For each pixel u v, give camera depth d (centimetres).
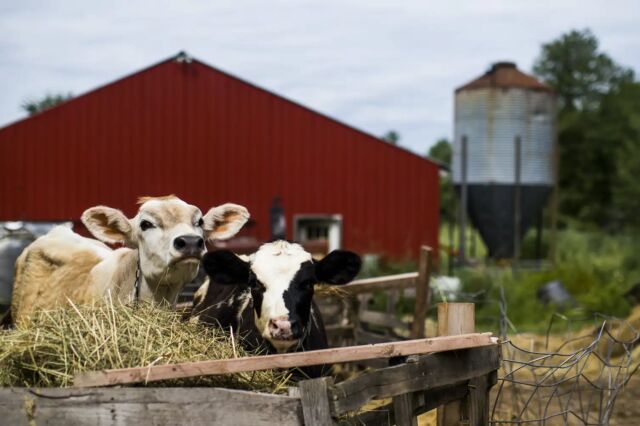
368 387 368
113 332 387
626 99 4381
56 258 610
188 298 765
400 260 2241
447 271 1944
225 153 2197
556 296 1445
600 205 4319
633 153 3644
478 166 2275
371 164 2272
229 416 348
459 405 438
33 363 373
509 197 2269
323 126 2250
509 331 1223
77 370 368
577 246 2734
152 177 2150
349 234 2255
